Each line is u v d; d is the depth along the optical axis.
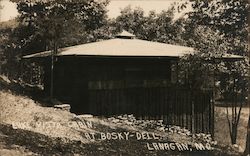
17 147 9.41
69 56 15.12
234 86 15.74
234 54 15.08
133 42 18.00
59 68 17.11
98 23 20.53
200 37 15.55
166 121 16.14
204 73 15.83
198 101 16.34
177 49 16.98
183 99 16.41
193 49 16.36
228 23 13.24
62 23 17.44
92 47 16.53
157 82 16.27
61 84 16.81
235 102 15.85
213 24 13.45
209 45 15.38
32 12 17.81
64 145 10.38
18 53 21.17
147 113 16.03
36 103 15.22
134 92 15.98
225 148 14.37
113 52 15.54
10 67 21.36
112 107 15.72
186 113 16.36
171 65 16.47
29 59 20.42
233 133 15.48
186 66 15.96
